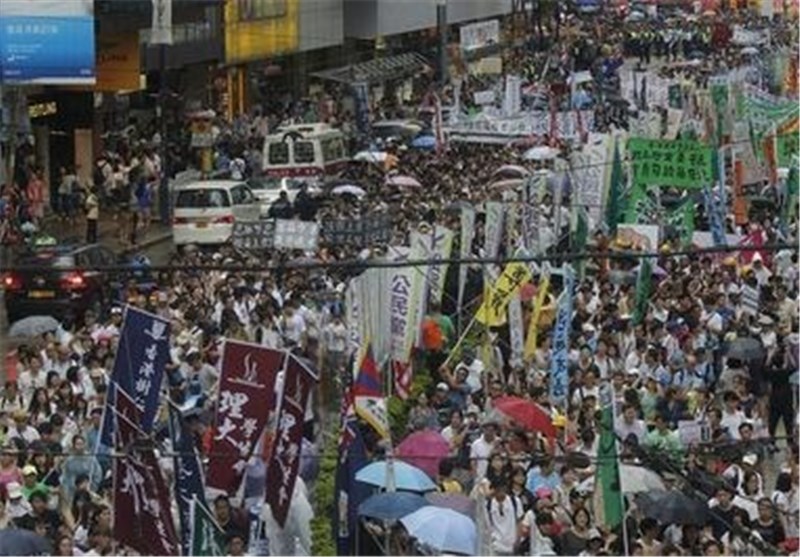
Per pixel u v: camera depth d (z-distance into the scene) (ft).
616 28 621.31
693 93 321.52
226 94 393.91
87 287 225.97
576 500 130.62
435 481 139.03
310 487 144.66
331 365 179.42
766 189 271.28
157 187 319.68
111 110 346.95
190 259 240.73
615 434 132.16
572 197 238.89
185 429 127.85
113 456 125.90
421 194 282.56
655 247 218.18
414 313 176.14
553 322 183.32
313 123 374.84
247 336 183.83
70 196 312.09
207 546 121.39
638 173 236.84
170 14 327.26
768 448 154.40
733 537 124.88
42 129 324.80
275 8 403.34
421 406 162.30
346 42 465.88
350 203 274.77
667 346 176.14
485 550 126.00
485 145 343.26
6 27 289.94
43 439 147.13
